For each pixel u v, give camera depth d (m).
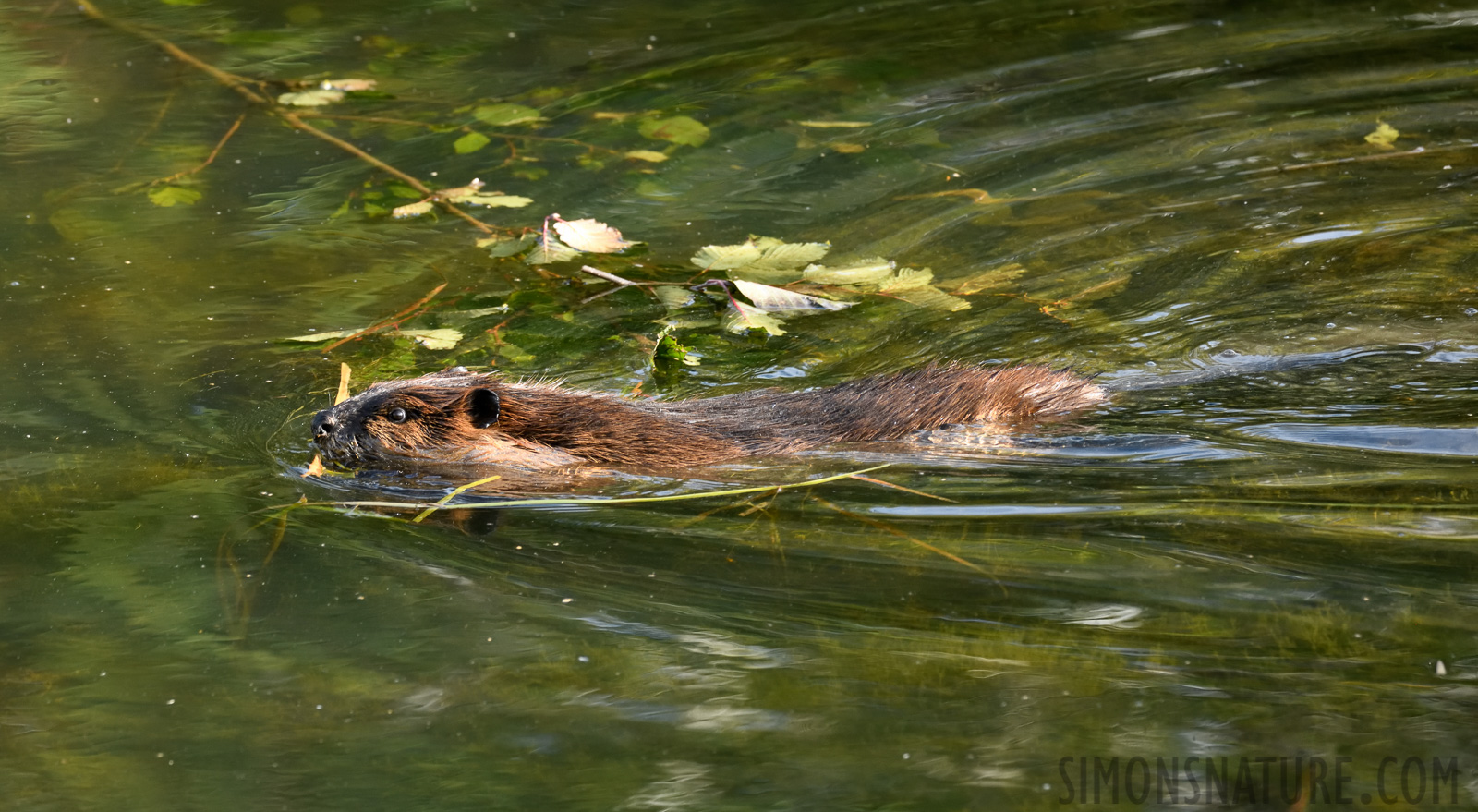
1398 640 7.57
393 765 6.96
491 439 10.42
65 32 19.05
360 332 12.08
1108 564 8.53
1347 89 17.09
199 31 19.25
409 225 14.46
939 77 17.97
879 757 6.85
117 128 16.41
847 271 12.91
